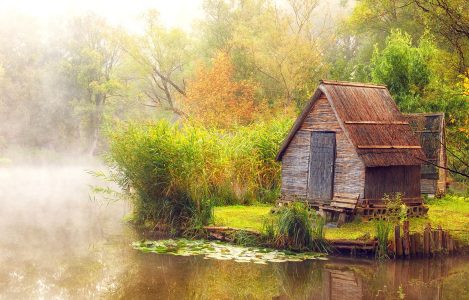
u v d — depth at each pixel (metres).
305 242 19.66
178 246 20.56
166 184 23.11
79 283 16.39
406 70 35.47
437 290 15.73
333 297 15.11
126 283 16.34
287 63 50.00
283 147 24.73
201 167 23.25
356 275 17.09
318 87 23.22
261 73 51.91
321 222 19.80
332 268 17.80
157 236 22.66
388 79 35.84
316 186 23.55
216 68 48.28
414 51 35.41
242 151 28.33
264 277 16.94
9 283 16.38
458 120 31.95
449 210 25.91
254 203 27.89
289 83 49.75
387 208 20.83
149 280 16.67
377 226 19.17
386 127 23.11
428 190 30.02
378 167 22.17
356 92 23.55
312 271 17.48
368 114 23.05
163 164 22.97
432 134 30.44
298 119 24.02
